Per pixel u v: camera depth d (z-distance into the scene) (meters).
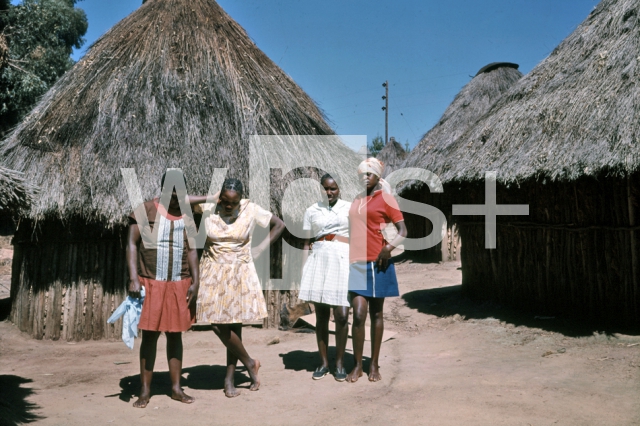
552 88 6.53
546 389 3.93
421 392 4.00
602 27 6.62
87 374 4.79
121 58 7.32
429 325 6.81
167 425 3.44
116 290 6.40
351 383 4.35
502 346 5.41
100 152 6.34
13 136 7.14
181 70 7.12
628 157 4.82
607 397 3.71
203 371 4.81
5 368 5.08
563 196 6.10
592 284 5.79
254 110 6.94
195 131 6.49
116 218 5.90
